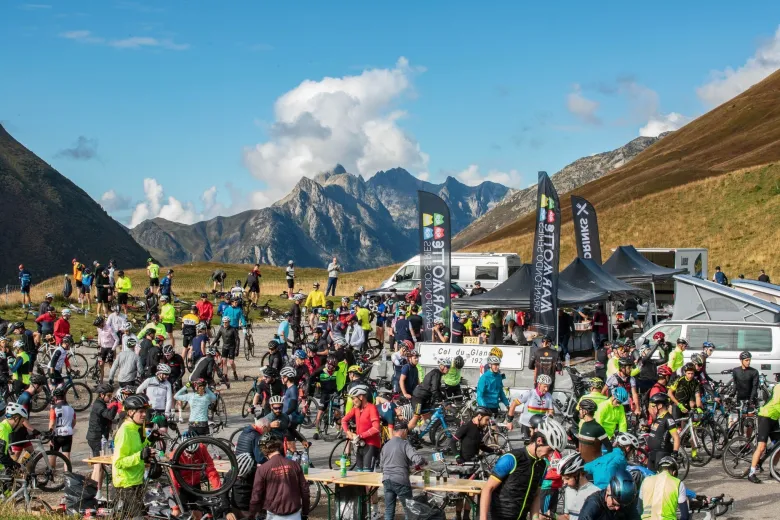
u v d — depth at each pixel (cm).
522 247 9400
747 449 1541
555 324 2484
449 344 2300
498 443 1569
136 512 1036
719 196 8056
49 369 2197
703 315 2495
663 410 1334
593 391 1372
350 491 1165
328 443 1784
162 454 1060
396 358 2172
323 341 1983
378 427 1309
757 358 2191
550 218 2477
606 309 3519
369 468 1299
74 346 3131
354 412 1344
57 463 1532
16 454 1336
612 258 3612
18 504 1220
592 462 864
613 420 1333
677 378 1789
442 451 1561
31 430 1355
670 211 8231
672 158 18038
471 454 1227
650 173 17112
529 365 2050
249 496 1052
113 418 1373
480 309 2788
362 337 2725
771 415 1466
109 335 2442
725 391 2009
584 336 3356
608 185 18538
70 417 1423
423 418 1709
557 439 778
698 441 1622
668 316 3666
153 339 2133
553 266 2483
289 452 1245
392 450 1112
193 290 5581
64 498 1191
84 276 4100
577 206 3431
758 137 16625
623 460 855
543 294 2494
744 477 1523
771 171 8025
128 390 1371
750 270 6325
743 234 7131
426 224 2491
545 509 951
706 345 2034
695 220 7825
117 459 1029
